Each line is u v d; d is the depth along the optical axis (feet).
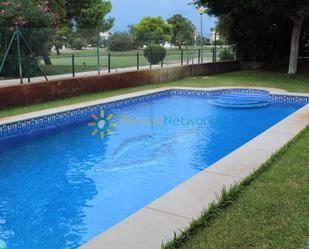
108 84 42.45
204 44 75.25
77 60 45.39
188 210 11.51
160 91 42.86
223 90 43.70
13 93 31.71
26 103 32.99
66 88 37.09
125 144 25.48
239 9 52.29
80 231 13.53
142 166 21.08
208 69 62.75
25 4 43.37
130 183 18.49
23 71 40.34
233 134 28.04
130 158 22.56
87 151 23.89
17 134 26.63
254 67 71.77
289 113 35.01
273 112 35.60
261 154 17.35
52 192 17.30
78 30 43.32
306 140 19.51
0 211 15.24
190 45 63.26
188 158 22.50
